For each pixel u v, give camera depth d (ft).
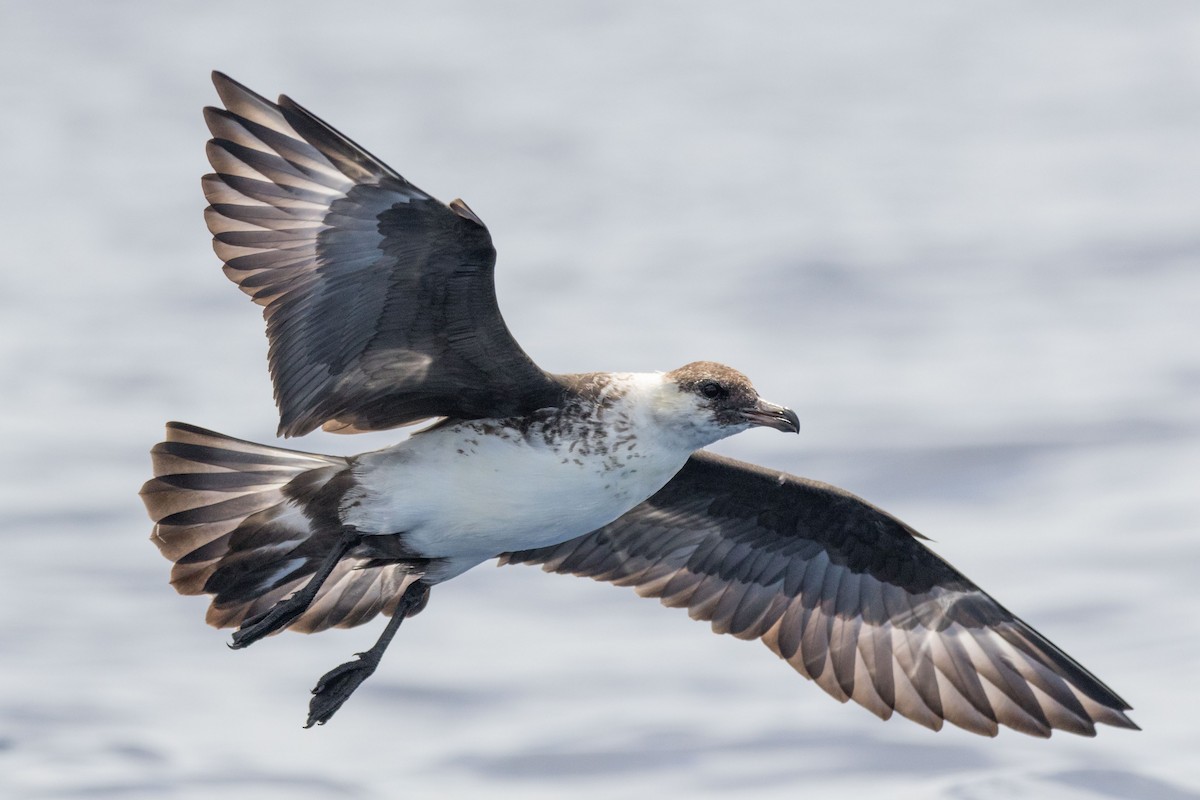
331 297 28.09
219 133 27.09
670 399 30.17
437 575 30.89
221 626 30.55
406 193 26.35
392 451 29.76
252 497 29.73
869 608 35.58
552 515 29.96
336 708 30.09
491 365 29.04
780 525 35.06
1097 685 34.12
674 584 35.86
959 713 34.94
